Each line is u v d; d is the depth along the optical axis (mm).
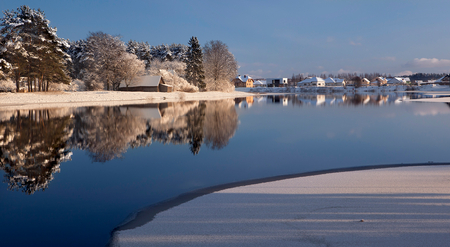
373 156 9391
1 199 5730
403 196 5039
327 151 10336
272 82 143750
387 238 3543
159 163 8828
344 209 4520
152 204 5238
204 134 14766
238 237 3688
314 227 3908
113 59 58188
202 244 3529
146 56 92312
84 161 9156
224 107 34188
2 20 40875
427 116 21547
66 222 4602
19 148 11203
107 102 42531
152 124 18594
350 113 25344
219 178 7023
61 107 32250
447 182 5809
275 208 4672
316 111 28094
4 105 34594
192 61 70625
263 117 22875
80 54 74438
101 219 4684
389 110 27438
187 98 57719
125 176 7375
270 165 8367
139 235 3885
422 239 3498
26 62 42688
